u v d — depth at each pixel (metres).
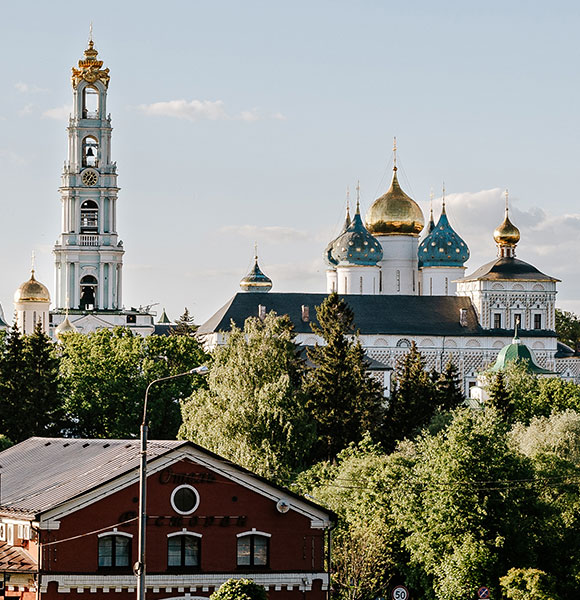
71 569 110.62
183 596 113.31
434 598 140.00
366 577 135.50
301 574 116.56
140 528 95.44
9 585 112.56
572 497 154.38
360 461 161.25
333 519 118.06
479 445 144.62
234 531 115.25
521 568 136.38
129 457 117.12
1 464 137.75
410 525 142.38
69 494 112.12
